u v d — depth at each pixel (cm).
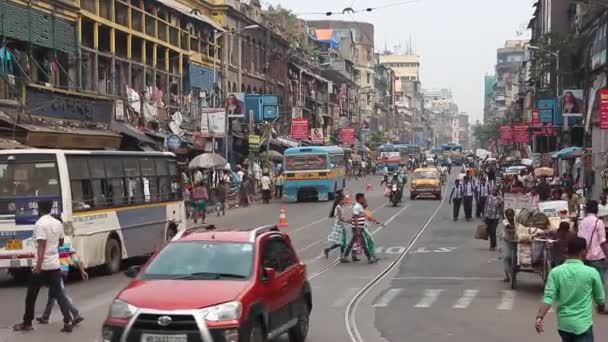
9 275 2214
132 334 948
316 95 9831
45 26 3441
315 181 5606
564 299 881
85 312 1552
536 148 7531
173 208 2578
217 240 1134
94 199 2092
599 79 5172
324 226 3756
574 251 890
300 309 1238
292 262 1237
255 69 7131
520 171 6012
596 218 1588
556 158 5409
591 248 1566
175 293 990
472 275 2106
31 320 1362
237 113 5388
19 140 2889
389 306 1623
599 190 4131
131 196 2305
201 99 5509
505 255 1914
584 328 873
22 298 1775
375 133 13950
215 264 1084
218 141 5709
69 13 3669
